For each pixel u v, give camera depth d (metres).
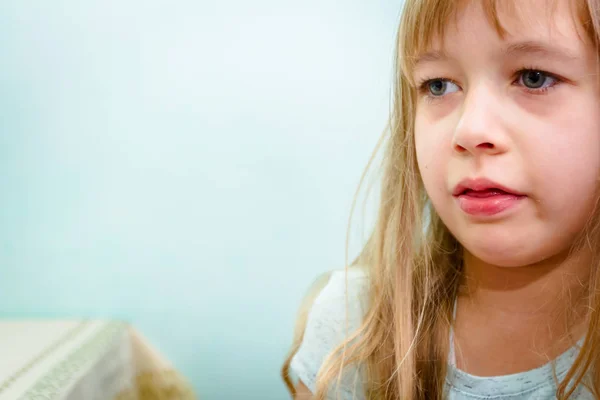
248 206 0.88
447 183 0.34
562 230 0.32
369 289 0.48
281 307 0.89
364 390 0.45
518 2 0.29
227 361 0.90
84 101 0.86
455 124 0.33
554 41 0.29
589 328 0.36
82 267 0.90
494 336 0.40
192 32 0.84
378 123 0.84
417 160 0.39
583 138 0.30
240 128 0.86
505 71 0.31
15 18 0.84
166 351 0.90
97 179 0.88
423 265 0.45
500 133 0.30
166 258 0.89
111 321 0.89
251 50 0.84
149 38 0.84
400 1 0.82
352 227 0.85
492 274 0.39
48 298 0.91
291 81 0.84
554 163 0.30
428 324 0.43
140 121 0.86
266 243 0.88
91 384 0.70
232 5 0.83
